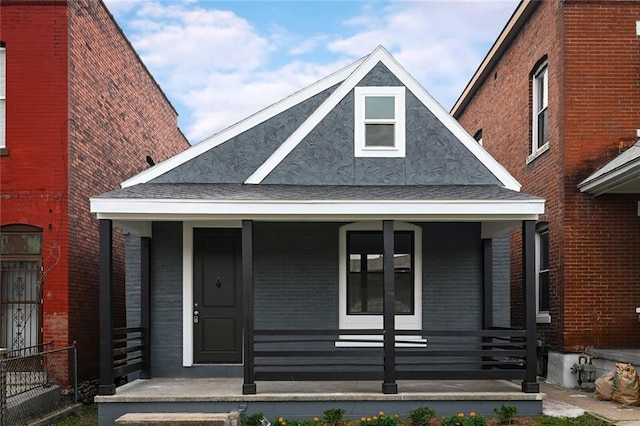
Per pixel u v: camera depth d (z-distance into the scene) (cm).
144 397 756
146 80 1418
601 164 1029
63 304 927
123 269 1197
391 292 783
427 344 880
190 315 921
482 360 934
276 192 840
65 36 953
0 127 964
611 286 1011
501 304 955
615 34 1044
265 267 930
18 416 768
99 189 1088
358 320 923
